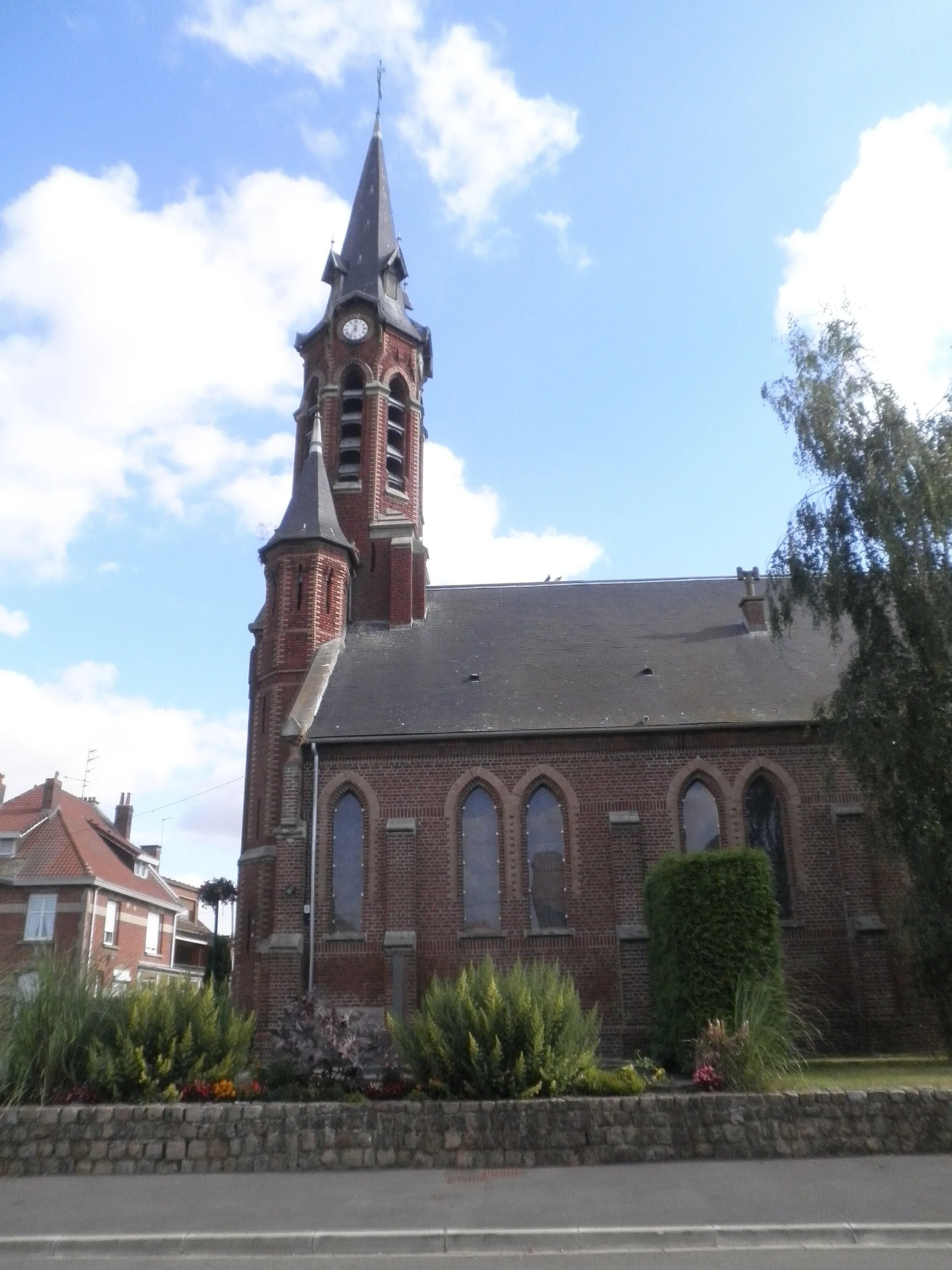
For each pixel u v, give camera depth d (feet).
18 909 154.30
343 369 128.98
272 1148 47.70
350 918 87.51
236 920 104.42
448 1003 54.75
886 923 83.41
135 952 176.14
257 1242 36.22
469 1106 48.26
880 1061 73.77
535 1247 35.42
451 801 89.66
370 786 90.43
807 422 75.31
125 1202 41.73
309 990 83.30
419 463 131.03
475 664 102.53
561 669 100.68
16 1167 47.67
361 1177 45.55
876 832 73.26
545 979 58.03
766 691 95.20
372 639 108.17
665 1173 44.60
